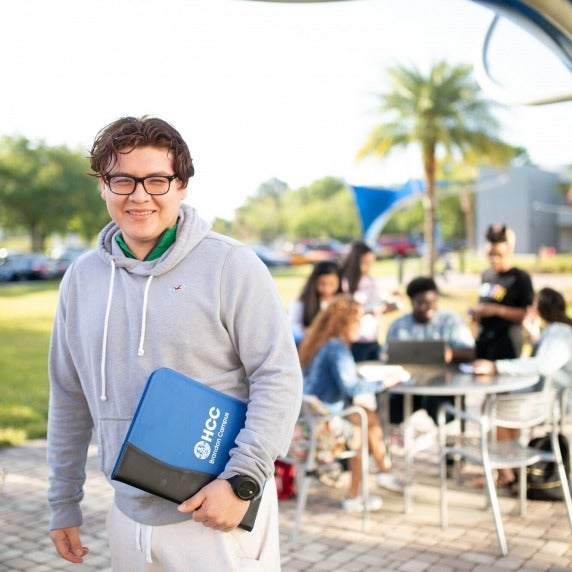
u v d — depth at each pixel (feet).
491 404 14.16
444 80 71.61
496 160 73.97
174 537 5.65
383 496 16.19
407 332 17.51
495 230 17.56
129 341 5.68
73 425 6.39
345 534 14.14
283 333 5.71
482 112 71.31
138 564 5.78
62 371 6.28
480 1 10.53
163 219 5.67
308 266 108.27
